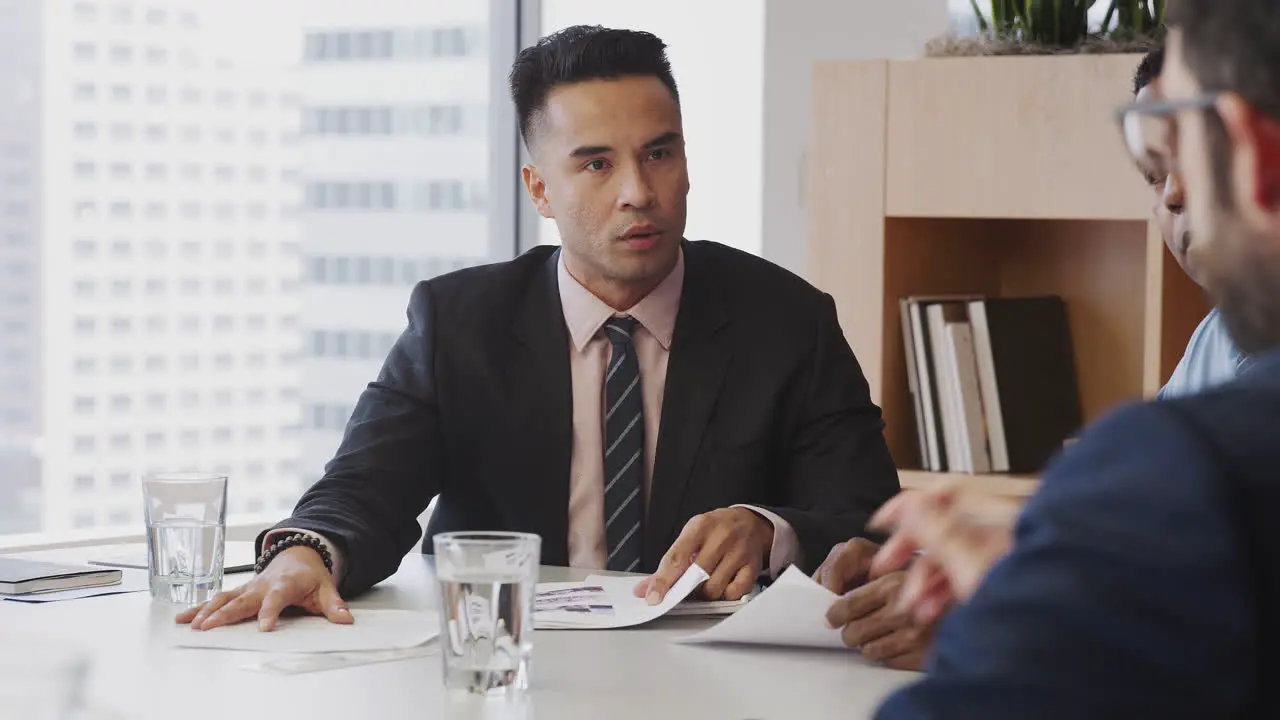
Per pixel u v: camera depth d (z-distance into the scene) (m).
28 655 0.91
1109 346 3.02
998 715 0.55
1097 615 0.55
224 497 1.62
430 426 1.98
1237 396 0.59
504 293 2.07
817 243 2.93
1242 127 0.63
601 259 1.97
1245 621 0.54
